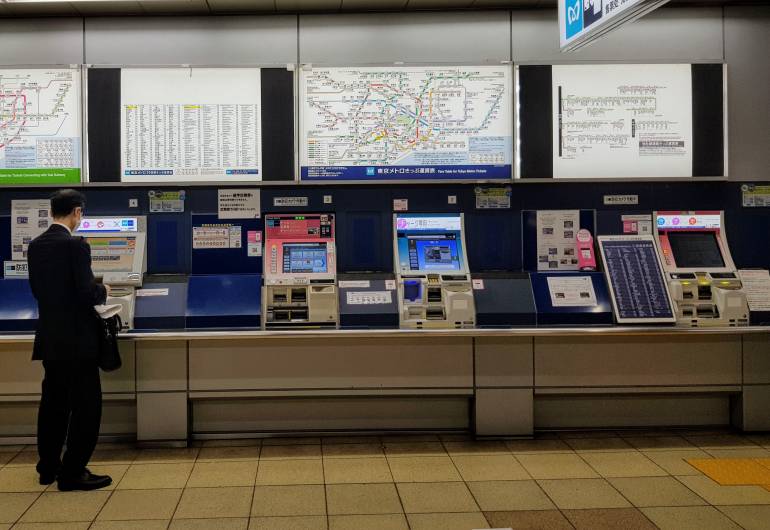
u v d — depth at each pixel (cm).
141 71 419
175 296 405
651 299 413
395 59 434
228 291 407
